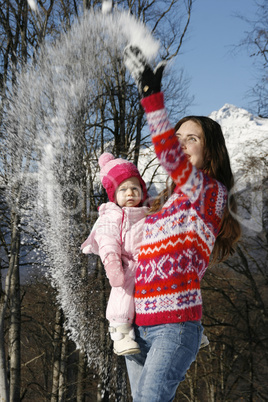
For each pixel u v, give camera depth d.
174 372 1.69
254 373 15.91
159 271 1.79
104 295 9.78
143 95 1.65
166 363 1.69
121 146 11.83
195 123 2.00
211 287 16.88
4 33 9.04
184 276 1.77
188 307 1.75
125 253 1.94
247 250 16.58
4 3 9.05
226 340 17.50
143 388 1.68
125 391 10.14
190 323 1.76
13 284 14.38
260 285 17.16
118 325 1.85
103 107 8.91
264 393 15.52
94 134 10.89
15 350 14.34
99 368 9.81
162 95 1.65
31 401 19.17
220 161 1.98
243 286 17.67
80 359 15.26
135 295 1.84
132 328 1.86
